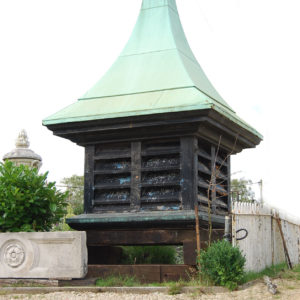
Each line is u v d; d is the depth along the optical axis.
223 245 9.43
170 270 9.98
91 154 11.19
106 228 10.77
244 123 11.32
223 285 9.20
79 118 10.68
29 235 9.91
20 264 9.91
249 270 11.20
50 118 10.96
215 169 11.15
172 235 10.30
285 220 14.46
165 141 10.69
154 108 10.12
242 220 11.29
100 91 11.37
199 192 10.65
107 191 11.12
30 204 10.51
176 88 10.73
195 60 12.54
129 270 10.12
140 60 11.78
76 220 10.75
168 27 12.16
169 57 11.57
